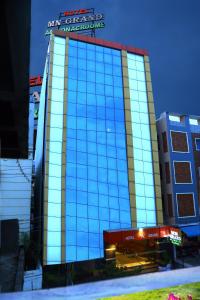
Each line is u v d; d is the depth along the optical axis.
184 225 34.31
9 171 31.58
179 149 36.56
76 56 34.47
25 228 30.64
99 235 29.61
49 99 31.80
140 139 34.44
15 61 6.42
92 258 28.53
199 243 35.50
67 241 28.27
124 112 34.56
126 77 35.81
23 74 6.87
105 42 36.38
